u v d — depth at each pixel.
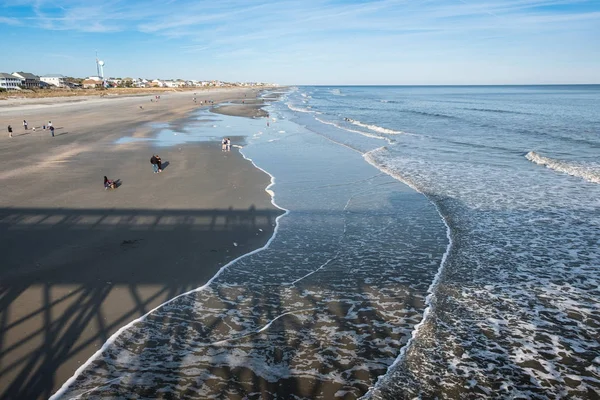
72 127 33.88
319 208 13.53
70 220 11.42
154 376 5.55
